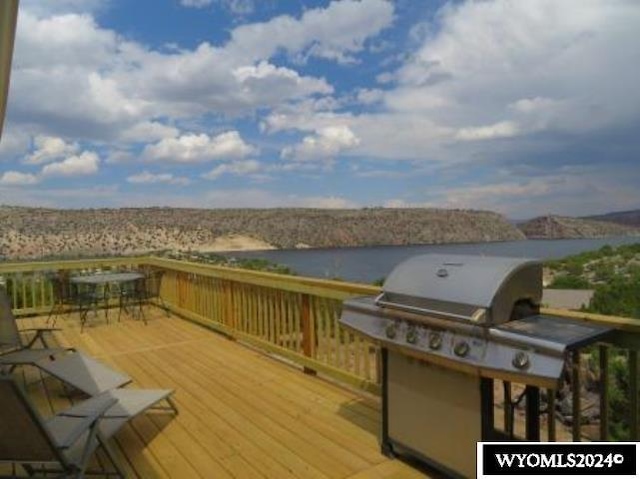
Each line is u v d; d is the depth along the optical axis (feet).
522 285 7.34
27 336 20.21
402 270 8.61
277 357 16.46
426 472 8.73
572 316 7.49
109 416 9.25
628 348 7.02
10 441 6.90
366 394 12.77
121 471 8.56
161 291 26.16
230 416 11.53
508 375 6.45
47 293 24.79
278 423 11.09
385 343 8.41
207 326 21.35
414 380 8.45
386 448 9.28
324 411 11.73
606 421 7.40
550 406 8.05
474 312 6.95
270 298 16.51
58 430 7.67
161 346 18.39
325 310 13.67
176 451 9.83
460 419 7.60
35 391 13.70
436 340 7.51
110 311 25.45
